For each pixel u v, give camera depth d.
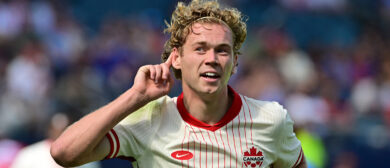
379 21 53.16
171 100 11.29
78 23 45.91
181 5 11.23
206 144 10.62
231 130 10.92
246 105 11.24
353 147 34.56
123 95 10.23
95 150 10.17
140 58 43.06
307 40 50.38
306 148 28.25
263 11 50.56
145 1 49.75
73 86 35.06
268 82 41.47
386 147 34.94
